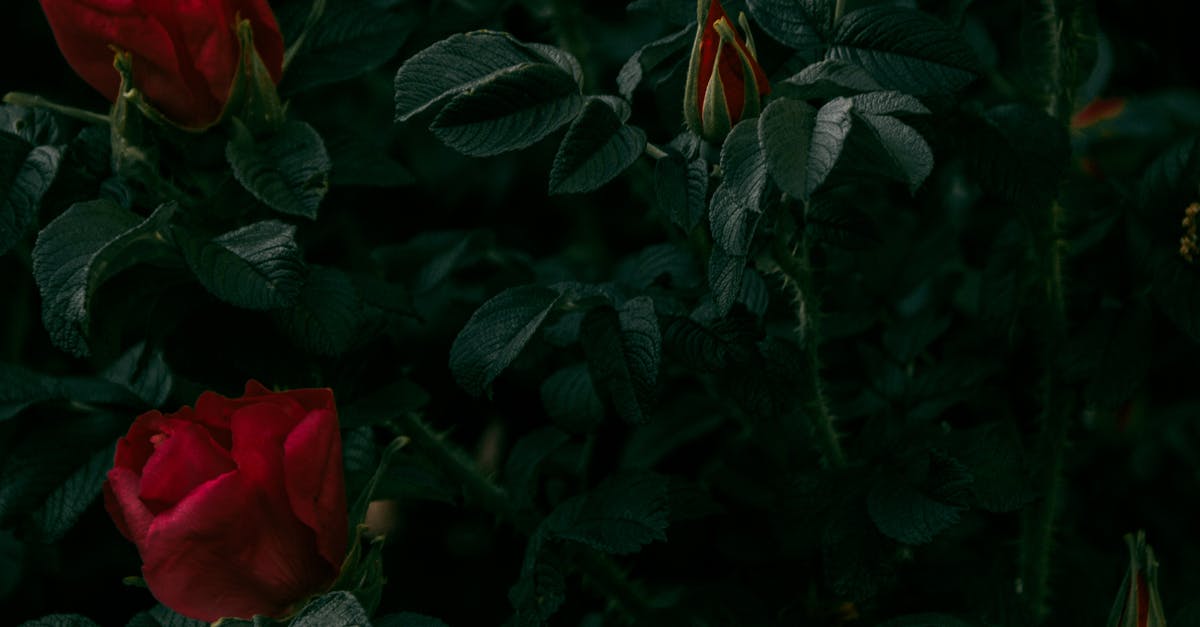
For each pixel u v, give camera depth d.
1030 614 0.69
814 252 0.68
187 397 0.65
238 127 0.59
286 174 0.58
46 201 0.62
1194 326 0.64
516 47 0.59
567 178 0.57
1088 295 0.68
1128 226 0.67
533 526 0.69
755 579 0.70
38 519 0.62
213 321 0.61
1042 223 0.67
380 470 0.58
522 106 0.58
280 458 0.54
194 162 0.61
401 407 0.63
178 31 0.57
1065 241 0.68
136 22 0.57
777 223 0.60
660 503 0.62
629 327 0.60
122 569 0.74
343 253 0.67
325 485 0.55
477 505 0.69
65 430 0.63
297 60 0.64
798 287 0.63
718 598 0.67
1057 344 0.69
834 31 0.59
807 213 0.62
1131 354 0.67
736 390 0.62
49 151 0.60
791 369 0.62
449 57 0.58
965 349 0.73
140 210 0.64
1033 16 0.68
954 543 0.71
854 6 0.65
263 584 0.55
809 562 0.69
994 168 0.64
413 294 0.73
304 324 0.60
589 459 0.73
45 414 0.64
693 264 0.67
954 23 0.66
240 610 0.55
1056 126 0.63
